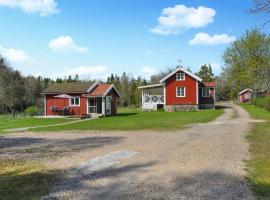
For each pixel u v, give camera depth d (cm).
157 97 5272
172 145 1622
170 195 829
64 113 4356
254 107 5394
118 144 1717
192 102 5028
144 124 2884
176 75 5075
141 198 809
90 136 2119
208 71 10838
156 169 1104
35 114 4791
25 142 1895
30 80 7569
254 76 5784
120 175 1036
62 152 1498
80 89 4300
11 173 1095
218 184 917
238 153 1360
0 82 6028
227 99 9712
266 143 1602
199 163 1182
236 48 6506
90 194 849
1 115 5850
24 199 817
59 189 897
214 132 2128
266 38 5934
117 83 8525
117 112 4938
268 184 908
